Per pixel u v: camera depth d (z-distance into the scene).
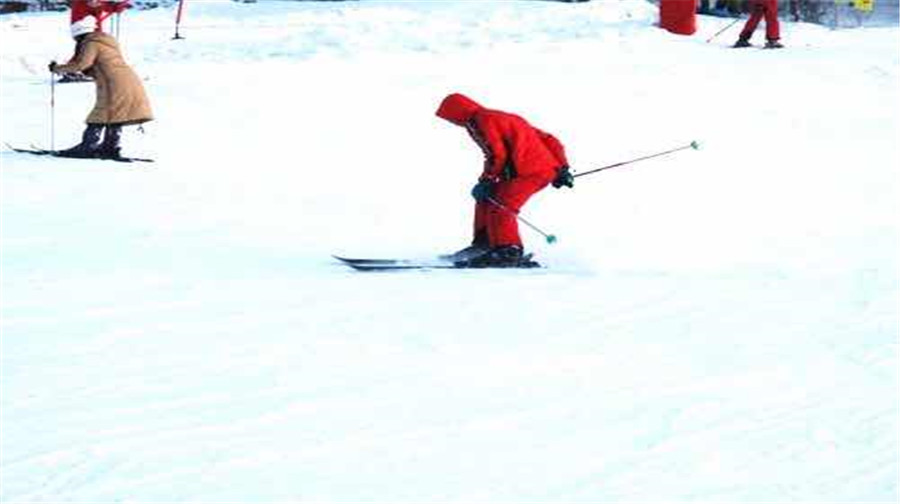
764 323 14.26
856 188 24.61
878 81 39.38
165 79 37.94
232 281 16.38
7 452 10.02
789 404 11.30
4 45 43.91
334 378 12.02
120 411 11.03
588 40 46.31
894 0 68.25
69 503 9.01
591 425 10.71
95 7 36.72
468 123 17.91
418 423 10.73
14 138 28.88
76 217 20.73
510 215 17.83
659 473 9.62
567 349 13.09
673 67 41.16
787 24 52.72
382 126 31.19
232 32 48.22
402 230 20.56
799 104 35.06
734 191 24.22
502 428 10.62
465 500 9.07
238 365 12.45
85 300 15.21
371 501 9.05
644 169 26.25
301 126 30.98
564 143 28.98
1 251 18.06
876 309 14.93
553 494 9.20
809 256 18.69
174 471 9.62
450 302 15.23
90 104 34.12
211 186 23.94
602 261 18.45
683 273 17.34
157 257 17.91
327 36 46.69
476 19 50.78
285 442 10.27
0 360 12.58
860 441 10.35
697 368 12.41
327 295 15.59
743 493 9.24
